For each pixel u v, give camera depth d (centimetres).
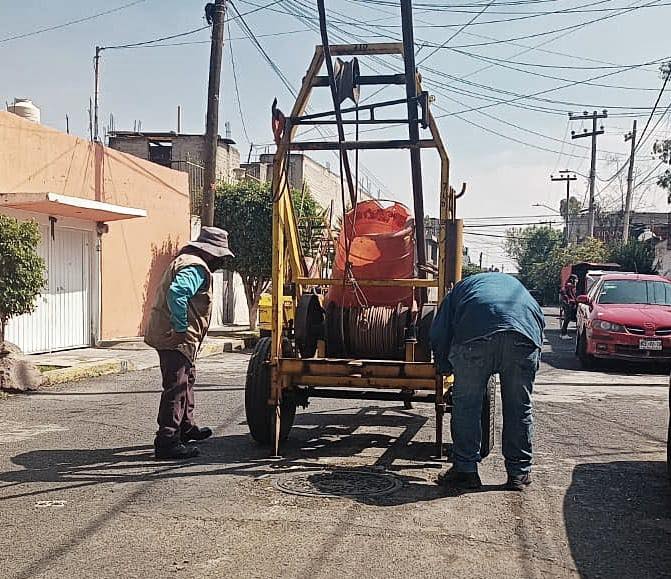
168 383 716
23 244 1123
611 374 1477
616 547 494
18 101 1670
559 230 8025
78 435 816
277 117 725
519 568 453
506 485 629
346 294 780
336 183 4550
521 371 619
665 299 1638
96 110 2573
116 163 1853
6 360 1124
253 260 2328
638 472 692
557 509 573
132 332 1955
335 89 712
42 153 1538
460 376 625
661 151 2938
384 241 777
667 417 990
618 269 3438
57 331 1611
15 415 935
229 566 447
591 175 5244
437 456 722
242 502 573
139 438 803
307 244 871
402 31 696
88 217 1656
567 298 2562
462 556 469
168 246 2147
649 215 6325
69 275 1650
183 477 644
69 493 595
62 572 437
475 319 618
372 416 956
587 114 5212
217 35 1723
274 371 712
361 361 714
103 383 1238
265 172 3922
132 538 493
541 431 877
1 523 523
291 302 779
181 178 2222
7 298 1110
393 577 435
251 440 803
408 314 762
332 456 731
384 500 583
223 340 2036
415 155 761
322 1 683
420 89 739
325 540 491
